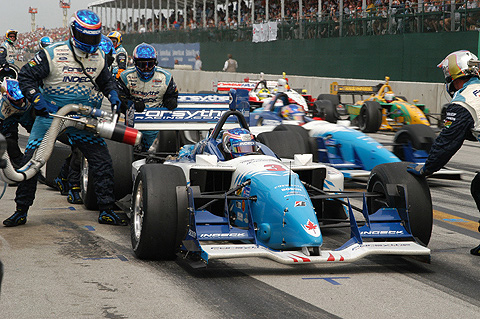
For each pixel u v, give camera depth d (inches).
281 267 529.0
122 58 1236.5
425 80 2018.9
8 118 823.7
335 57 2498.8
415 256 529.0
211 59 3521.2
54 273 494.9
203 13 3575.3
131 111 762.2
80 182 808.9
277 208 505.4
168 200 516.4
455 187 958.4
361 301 442.0
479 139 549.0
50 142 612.7
